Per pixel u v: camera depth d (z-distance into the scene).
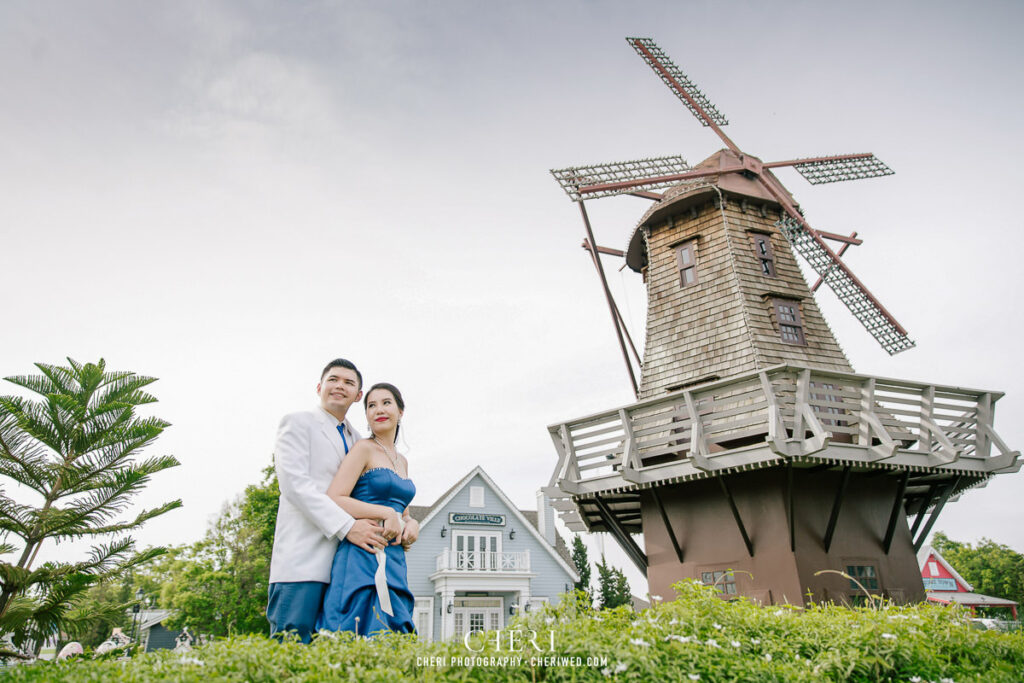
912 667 4.88
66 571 8.10
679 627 4.66
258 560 24.16
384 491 4.00
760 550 11.33
